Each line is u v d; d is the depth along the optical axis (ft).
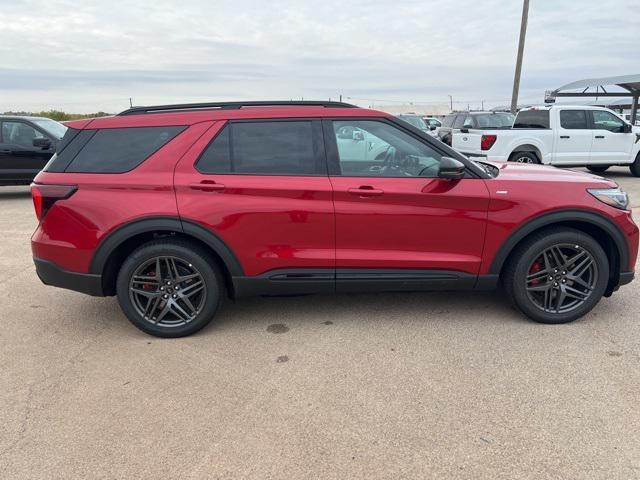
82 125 12.32
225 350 11.80
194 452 8.22
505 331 12.42
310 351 11.64
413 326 12.85
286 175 11.91
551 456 7.93
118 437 8.64
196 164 11.93
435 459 7.93
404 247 12.14
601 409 9.11
